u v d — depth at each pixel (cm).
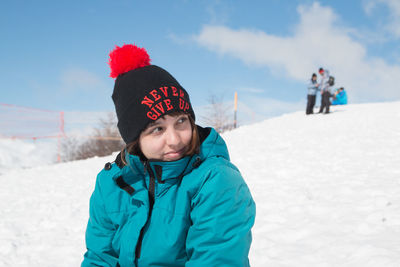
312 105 1511
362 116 1218
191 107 104
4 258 365
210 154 102
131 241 102
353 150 711
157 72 105
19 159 2867
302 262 273
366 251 266
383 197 375
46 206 559
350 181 482
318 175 545
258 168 646
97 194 117
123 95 105
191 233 95
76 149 2208
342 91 1927
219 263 92
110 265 117
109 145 2170
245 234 96
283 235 327
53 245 394
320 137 934
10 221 488
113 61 110
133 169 107
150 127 99
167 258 99
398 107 1337
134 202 108
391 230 300
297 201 423
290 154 749
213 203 93
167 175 100
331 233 314
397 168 531
